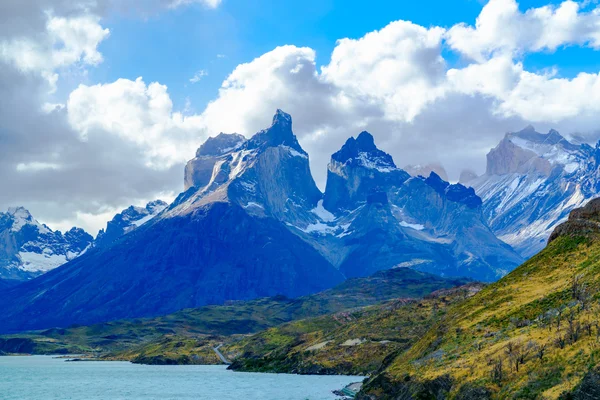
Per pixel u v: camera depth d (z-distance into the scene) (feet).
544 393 391.86
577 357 405.39
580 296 495.82
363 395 575.79
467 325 570.05
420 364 557.33
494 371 442.91
